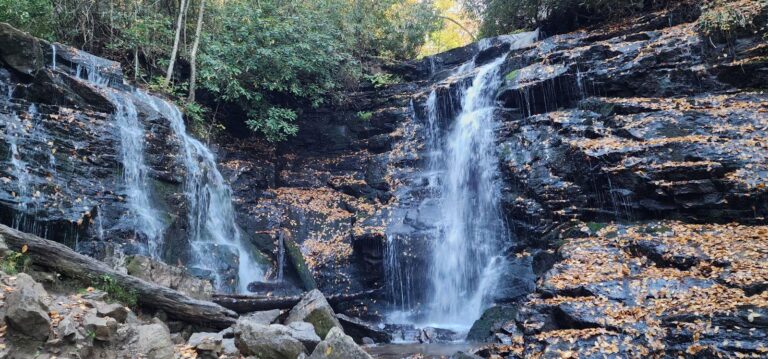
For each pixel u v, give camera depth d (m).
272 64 15.42
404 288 12.35
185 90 14.80
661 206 9.20
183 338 6.34
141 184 10.14
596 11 15.23
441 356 8.02
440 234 12.58
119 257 7.45
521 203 11.01
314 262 13.36
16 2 11.43
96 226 8.52
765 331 5.33
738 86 10.76
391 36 19.50
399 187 14.66
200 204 11.80
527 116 13.16
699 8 12.53
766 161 8.62
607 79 11.96
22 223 7.47
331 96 17.41
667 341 5.77
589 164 10.16
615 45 12.42
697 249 7.61
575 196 10.27
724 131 9.50
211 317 6.73
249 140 16.23
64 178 8.57
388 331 9.95
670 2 13.76
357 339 9.40
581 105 11.97
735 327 5.48
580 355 5.94
